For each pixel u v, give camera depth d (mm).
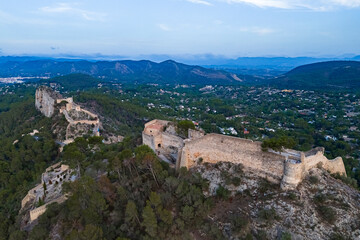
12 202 83438
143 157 57031
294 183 47438
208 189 53250
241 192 50594
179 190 49906
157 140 74375
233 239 43125
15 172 108062
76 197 49781
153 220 42531
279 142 51375
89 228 40594
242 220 43875
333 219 42469
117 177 61000
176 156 69188
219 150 57969
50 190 69812
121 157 60156
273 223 43562
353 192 49125
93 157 82625
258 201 47844
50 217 53094
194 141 60062
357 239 40469
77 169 75500
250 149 53781
